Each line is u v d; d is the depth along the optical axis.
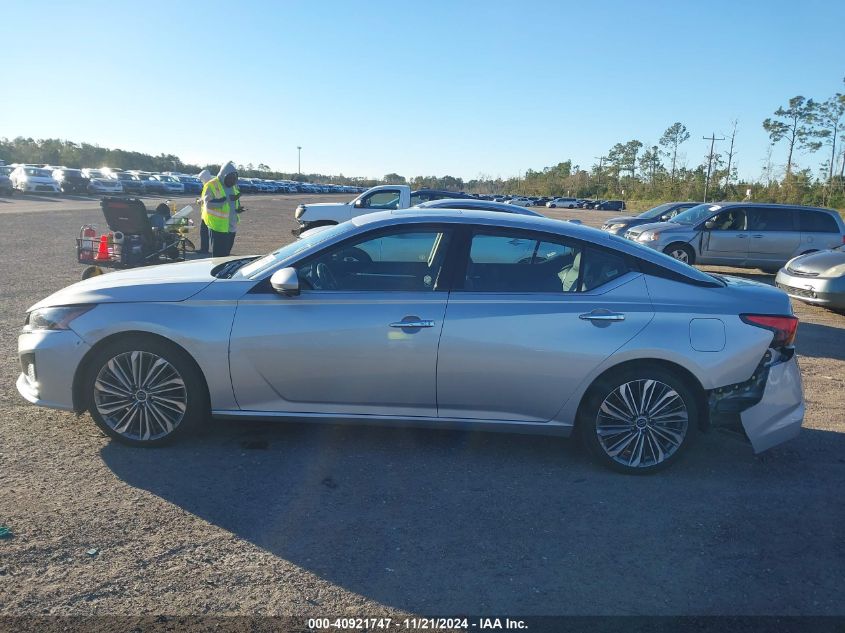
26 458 3.96
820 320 9.76
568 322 3.99
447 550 3.20
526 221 4.28
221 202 11.05
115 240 9.38
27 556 2.96
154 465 3.95
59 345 4.04
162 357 4.05
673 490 3.97
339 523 3.40
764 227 14.18
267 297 4.07
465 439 4.59
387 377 4.03
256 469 3.97
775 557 3.27
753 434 4.09
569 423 4.12
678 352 3.98
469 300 4.04
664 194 76.12
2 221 19.89
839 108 63.19
